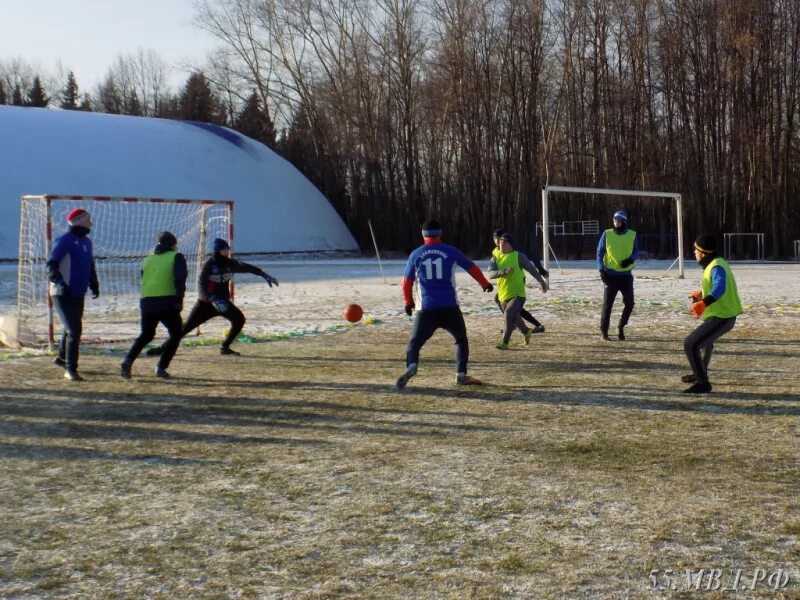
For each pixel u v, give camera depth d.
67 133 50.47
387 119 62.03
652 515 4.78
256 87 67.12
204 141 56.44
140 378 9.75
